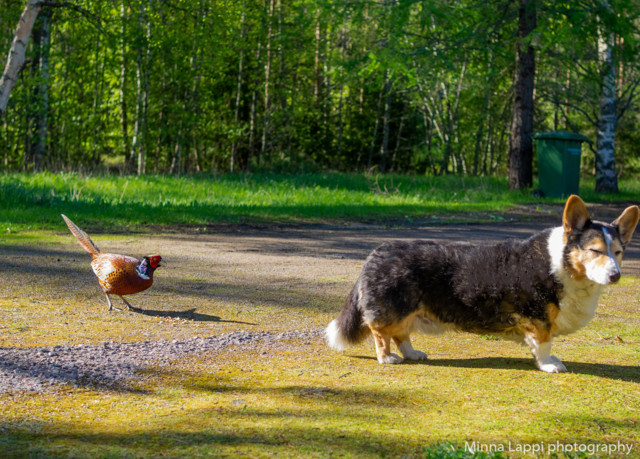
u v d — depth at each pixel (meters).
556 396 3.51
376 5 20.80
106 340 4.45
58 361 3.86
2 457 2.47
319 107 34.72
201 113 30.05
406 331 4.25
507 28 23.12
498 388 3.64
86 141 26.75
